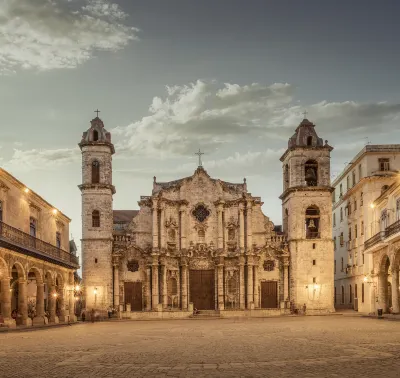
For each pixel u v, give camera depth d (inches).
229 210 2871.6
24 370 714.2
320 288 2687.0
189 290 2822.3
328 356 802.8
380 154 2620.6
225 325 1787.6
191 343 1085.8
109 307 2640.3
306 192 2760.8
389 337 1104.8
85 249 2679.6
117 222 3221.0
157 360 801.6
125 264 2755.9
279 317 2423.7
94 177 2760.8
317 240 2731.3
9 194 1695.4
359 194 2748.5
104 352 924.0
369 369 671.1
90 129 2783.0
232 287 2822.3
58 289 2246.6
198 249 2832.2
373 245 2167.8
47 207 2135.8
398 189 2012.8
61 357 855.1
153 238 2773.1
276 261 2792.8
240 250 2792.8
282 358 797.9
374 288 2385.6
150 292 2753.4
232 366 723.4
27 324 1747.0
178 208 2874.0
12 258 1632.6
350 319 2015.3
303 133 2822.3
